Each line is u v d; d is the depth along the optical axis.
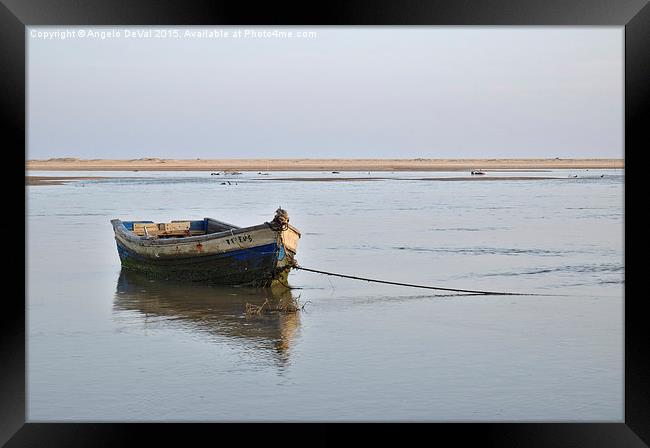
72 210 51.44
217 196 64.88
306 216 48.03
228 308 22.48
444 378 16.17
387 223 44.22
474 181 96.44
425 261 30.84
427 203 58.56
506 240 36.88
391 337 19.23
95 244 36.25
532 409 14.78
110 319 21.09
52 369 16.64
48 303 23.19
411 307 22.64
